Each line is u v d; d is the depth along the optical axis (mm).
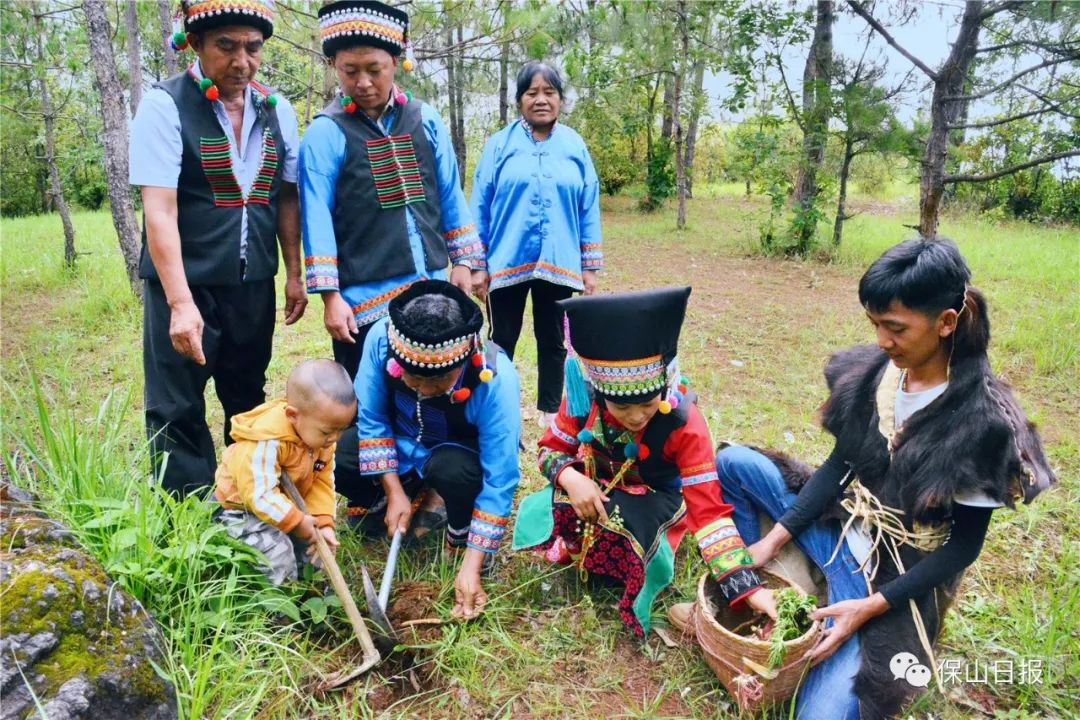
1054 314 7023
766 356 6301
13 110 9250
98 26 6645
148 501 2920
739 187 23047
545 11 7539
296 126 3508
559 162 4551
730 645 2453
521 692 2719
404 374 2910
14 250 10328
